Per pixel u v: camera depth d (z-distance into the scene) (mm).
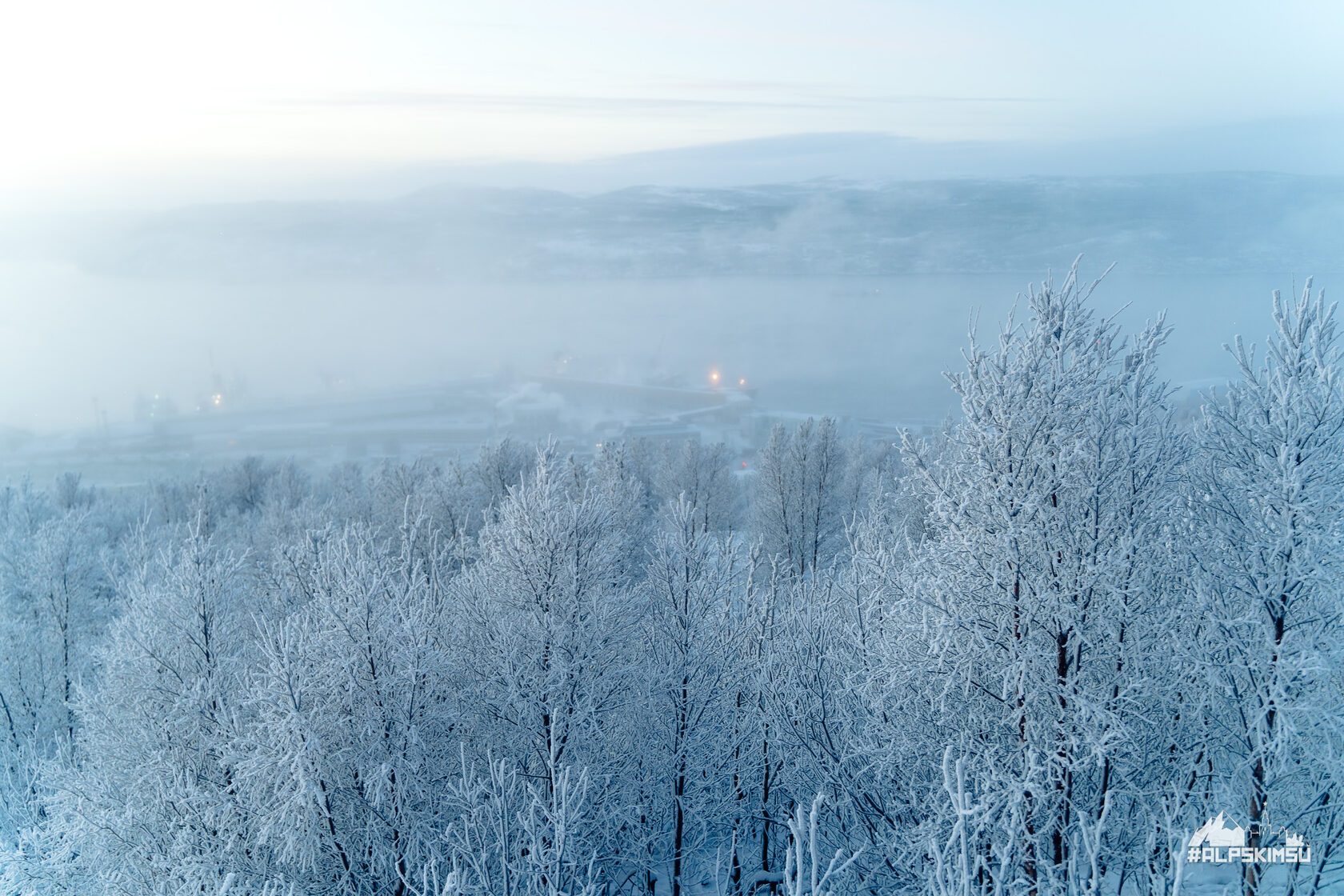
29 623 19188
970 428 8602
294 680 9930
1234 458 8891
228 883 7426
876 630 11219
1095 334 8539
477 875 9219
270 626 10820
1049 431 8297
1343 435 8062
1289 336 8391
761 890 12453
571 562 12406
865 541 13523
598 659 12414
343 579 11133
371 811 10203
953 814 7578
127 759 11219
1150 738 8750
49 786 12109
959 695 8805
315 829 9836
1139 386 8859
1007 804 7496
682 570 13320
